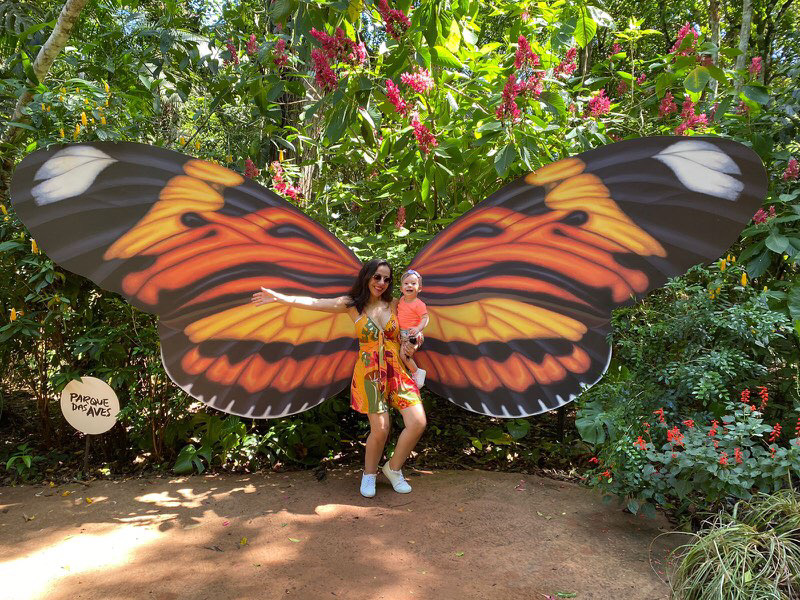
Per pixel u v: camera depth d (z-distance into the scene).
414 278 3.25
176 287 3.26
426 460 4.00
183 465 3.70
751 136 4.18
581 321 3.44
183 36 4.79
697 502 2.85
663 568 2.57
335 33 3.82
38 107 3.90
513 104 3.70
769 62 10.27
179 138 4.88
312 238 3.25
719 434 2.73
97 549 2.71
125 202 2.97
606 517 3.09
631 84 5.04
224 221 3.12
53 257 2.97
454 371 3.75
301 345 3.62
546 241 3.28
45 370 3.94
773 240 3.63
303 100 5.35
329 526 2.98
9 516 3.06
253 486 3.54
